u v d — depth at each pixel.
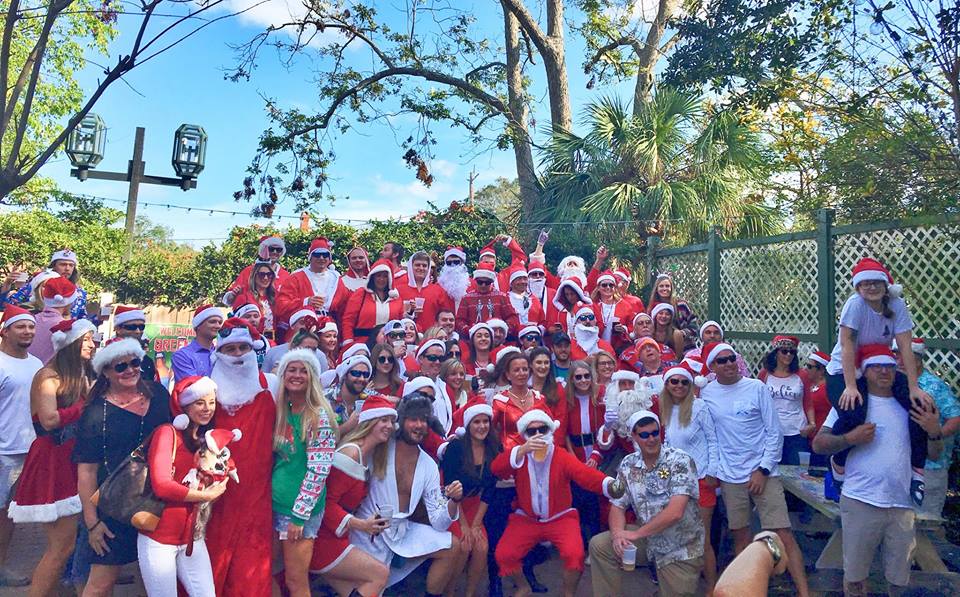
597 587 4.85
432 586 4.89
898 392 4.54
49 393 4.34
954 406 5.14
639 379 5.96
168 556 3.75
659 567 4.74
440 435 5.40
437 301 8.62
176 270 13.90
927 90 6.68
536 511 5.01
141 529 3.74
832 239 8.77
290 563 4.23
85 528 4.00
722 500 6.04
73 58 18.81
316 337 6.25
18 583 4.97
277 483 4.21
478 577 5.13
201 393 3.92
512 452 4.89
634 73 17.67
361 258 8.60
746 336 10.05
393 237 13.39
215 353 4.22
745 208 13.40
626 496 4.86
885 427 4.47
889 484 4.43
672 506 4.59
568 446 6.10
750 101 8.30
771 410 5.30
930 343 7.67
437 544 4.82
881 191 7.32
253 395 4.25
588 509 5.78
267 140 15.89
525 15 16.23
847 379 4.57
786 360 6.82
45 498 4.25
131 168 13.09
